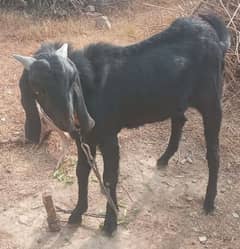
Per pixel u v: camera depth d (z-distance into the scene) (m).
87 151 1.18
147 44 1.23
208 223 1.33
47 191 1.33
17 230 1.29
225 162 1.52
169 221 1.33
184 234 1.29
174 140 1.46
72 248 1.24
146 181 1.45
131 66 1.19
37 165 1.49
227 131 1.62
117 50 1.19
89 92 1.13
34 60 1.03
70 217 1.30
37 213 1.34
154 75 1.20
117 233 1.29
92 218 1.33
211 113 1.31
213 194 1.35
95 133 1.17
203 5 1.82
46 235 1.28
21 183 1.43
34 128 1.13
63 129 1.05
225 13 1.76
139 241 1.27
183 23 1.28
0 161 1.50
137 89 1.19
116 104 1.17
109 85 1.16
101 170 1.46
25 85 1.07
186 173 1.49
